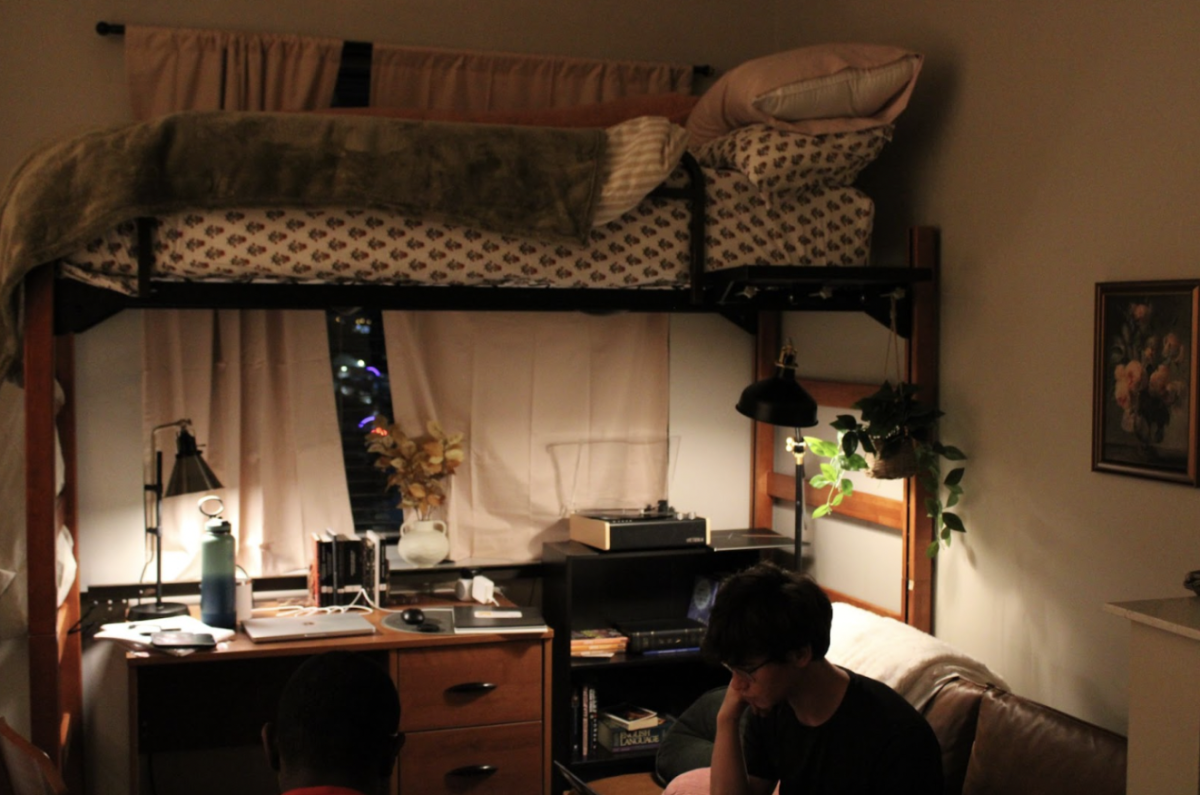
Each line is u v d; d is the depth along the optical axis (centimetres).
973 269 310
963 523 315
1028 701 243
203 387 349
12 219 249
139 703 343
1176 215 244
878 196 354
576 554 354
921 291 321
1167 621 181
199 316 348
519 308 294
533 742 334
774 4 416
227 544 323
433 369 374
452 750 326
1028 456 290
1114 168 261
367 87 379
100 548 346
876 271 296
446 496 375
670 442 402
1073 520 274
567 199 270
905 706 190
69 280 263
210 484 323
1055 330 280
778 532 411
